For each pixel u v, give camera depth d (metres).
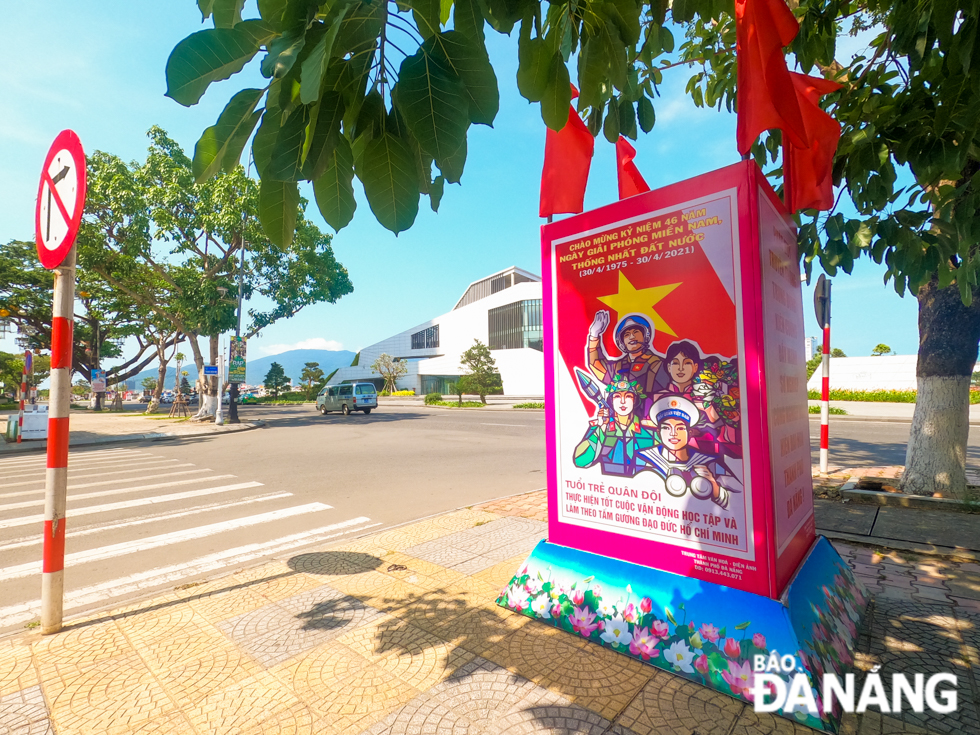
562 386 2.95
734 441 2.29
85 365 46.09
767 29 1.99
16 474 8.93
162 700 2.22
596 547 2.81
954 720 1.97
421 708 2.10
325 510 6.05
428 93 1.21
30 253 37.06
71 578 4.00
